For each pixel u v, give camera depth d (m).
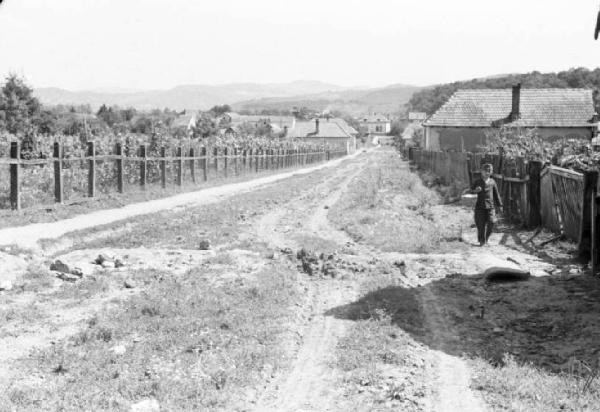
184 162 32.16
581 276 10.48
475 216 14.58
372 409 5.59
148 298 8.88
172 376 6.14
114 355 6.60
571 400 5.65
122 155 22.97
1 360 6.48
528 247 13.86
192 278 10.36
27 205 17.86
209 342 7.14
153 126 31.30
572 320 8.11
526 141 23.47
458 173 30.31
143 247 13.62
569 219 13.80
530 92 49.00
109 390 5.74
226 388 5.92
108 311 8.38
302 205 24.86
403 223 18.33
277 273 10.92
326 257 12.45
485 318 8.47
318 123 129.88
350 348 7.18
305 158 76.75
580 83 93.56
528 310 8.76
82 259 11.72
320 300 9.54
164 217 18.53
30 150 23.64
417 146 78.44
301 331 7.94
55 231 14.73
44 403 5.45
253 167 48.16
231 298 9.05
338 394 5.96
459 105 49.81
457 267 11.85
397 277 10.93
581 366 6.39
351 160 93.75
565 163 15.64
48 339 7.24
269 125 132.00
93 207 19.41
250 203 24.23
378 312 8.48
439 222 18.52
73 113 61.84
